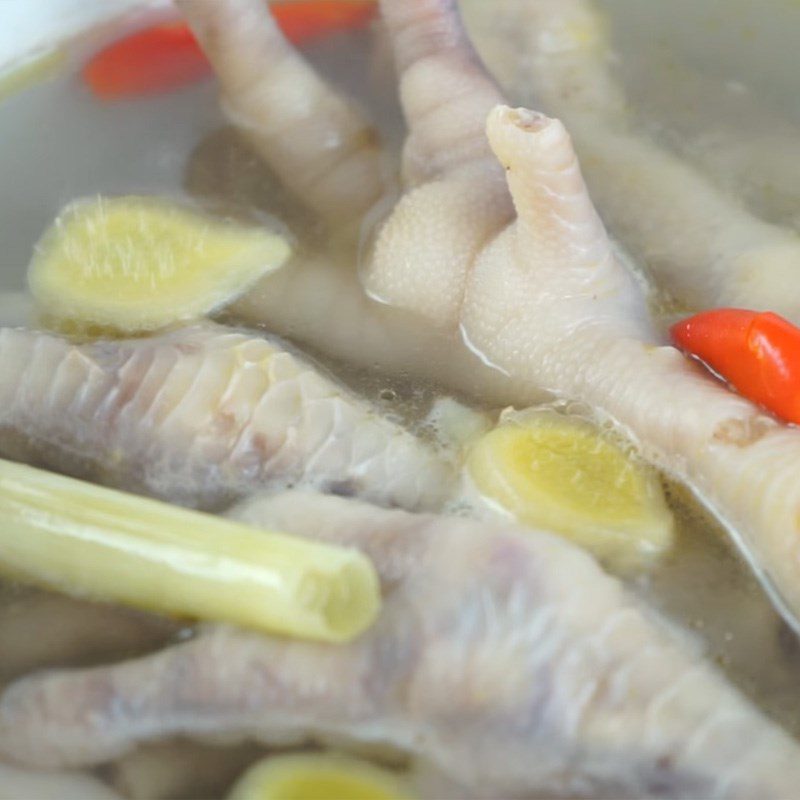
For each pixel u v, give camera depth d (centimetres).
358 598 23
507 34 34
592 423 26
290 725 23
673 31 34
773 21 34
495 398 27
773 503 24
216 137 32
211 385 26
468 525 24
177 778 23
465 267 28
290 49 32
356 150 32
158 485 26
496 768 22
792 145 32
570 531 25
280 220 30
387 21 32
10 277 29
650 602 24
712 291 29
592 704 22
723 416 25
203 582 23
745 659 24
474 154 30
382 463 25
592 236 27
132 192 31
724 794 22
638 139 32
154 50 33
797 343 25
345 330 28
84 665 24
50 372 26
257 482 25
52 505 24
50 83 33
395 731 23
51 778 23
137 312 28
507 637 23
